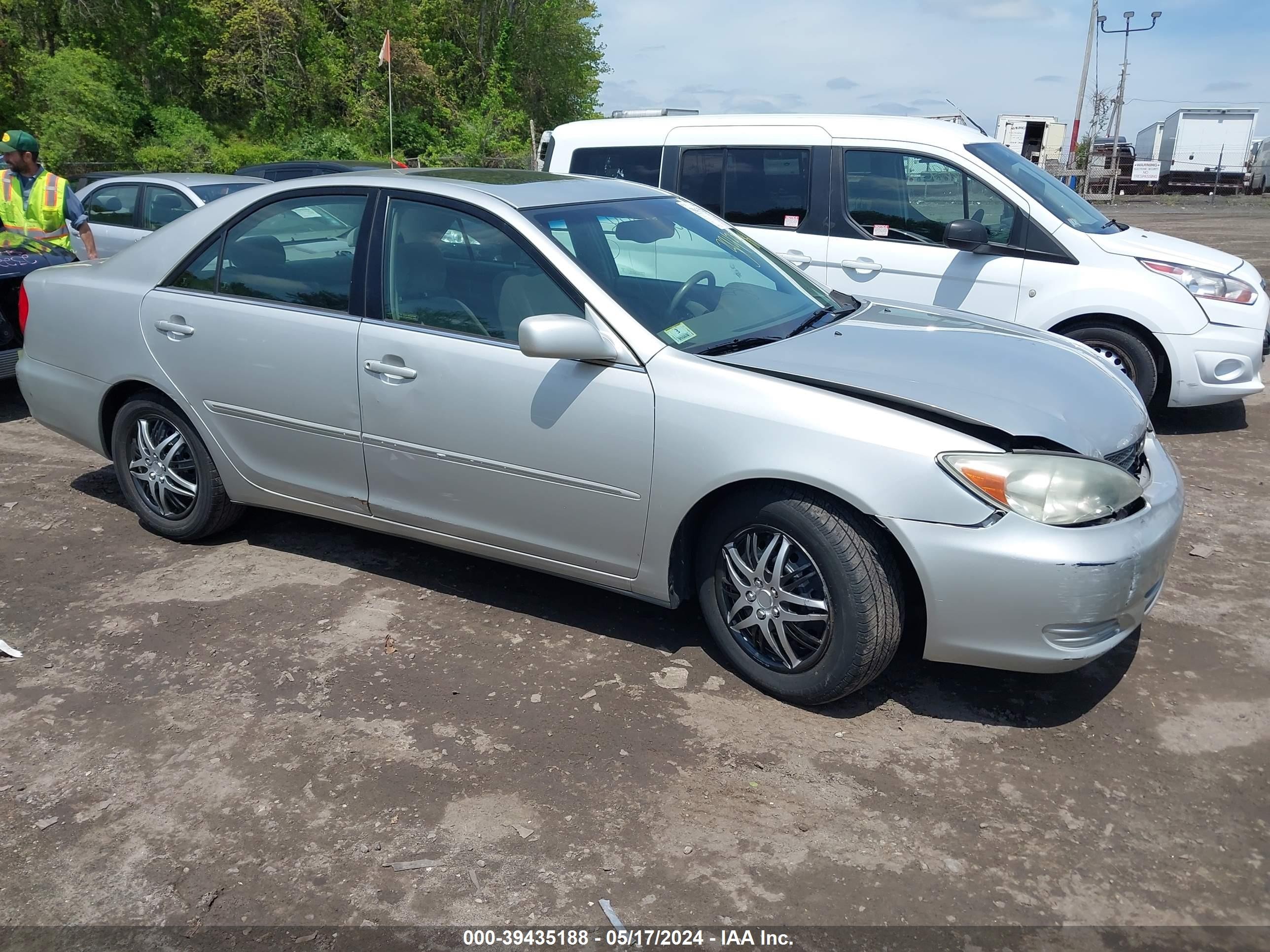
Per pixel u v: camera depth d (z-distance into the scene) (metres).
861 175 6.52
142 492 4.61
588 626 3.85
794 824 2.74
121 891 2.51
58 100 32.09
